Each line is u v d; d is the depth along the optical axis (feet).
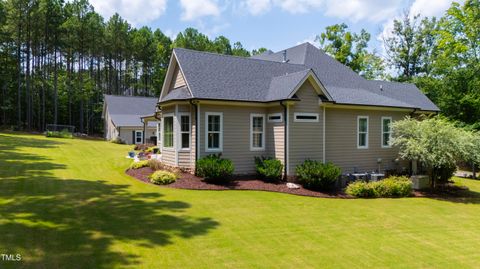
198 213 30.63
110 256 19.99
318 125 50.49
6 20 130.72
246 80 53.42
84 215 27.68
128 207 31.14
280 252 22.65
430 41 109.40
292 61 69.36
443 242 27.12
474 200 45.57
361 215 33.99
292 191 42.93
